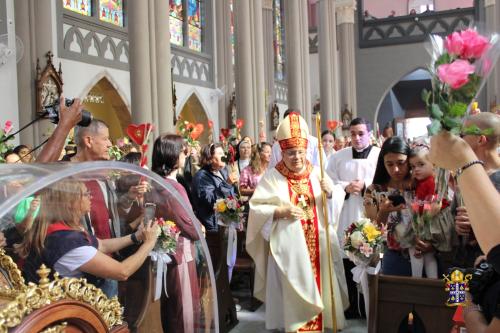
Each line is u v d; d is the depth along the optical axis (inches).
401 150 145.8
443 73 49.4
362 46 978.7
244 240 225.0
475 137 93.9
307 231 168.1
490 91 635.5
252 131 490.6
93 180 60.5
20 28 361.1
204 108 682.8
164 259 72.5
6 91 348.8
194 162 285.3
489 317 55.5
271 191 170.6
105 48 521.7
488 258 49.3
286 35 577.0
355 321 185.3
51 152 83.0
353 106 872.3
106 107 563.5
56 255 57.4
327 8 718.5
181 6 654.5
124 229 67.8
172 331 74.0
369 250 140.0
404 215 144.1
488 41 51.3
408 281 122.0
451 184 121.3
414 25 952.3
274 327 171.0
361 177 200.4
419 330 127.3
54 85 387.5
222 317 175.8
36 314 44.9
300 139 169.3
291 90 574.9
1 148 170.9
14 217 50.6
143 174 65.0
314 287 162.6
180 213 72.6
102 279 64.3
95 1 511.2
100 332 52.8
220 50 709.3
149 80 318.7
